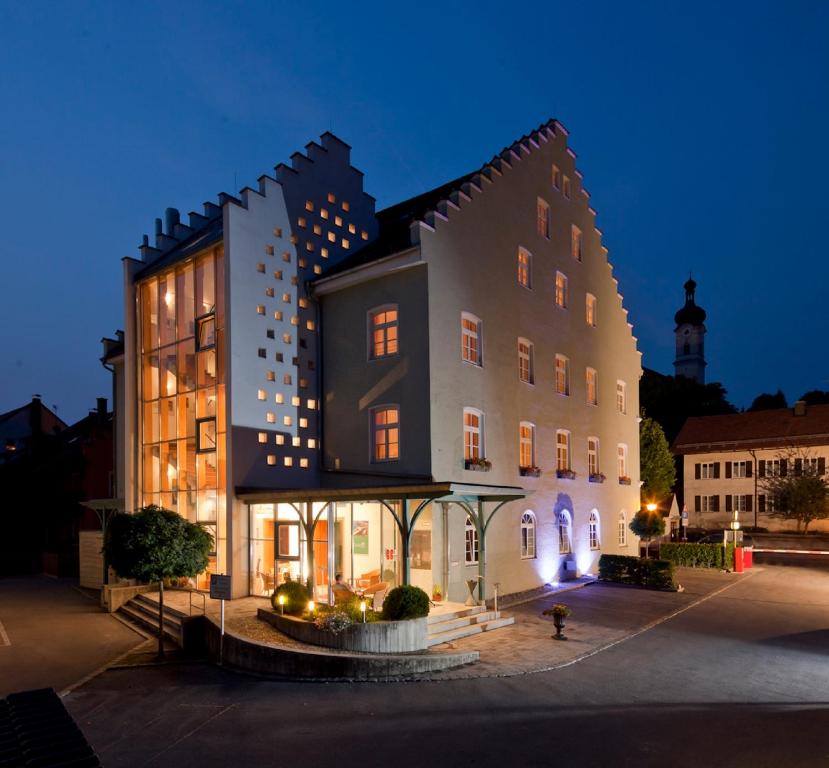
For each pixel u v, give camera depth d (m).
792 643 15.81
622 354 32.78
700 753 9.08
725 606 20.67
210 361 21.62
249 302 21.06
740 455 50.88
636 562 24.36
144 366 24.98
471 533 20.31
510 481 22.77
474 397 21.36
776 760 8.84
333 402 22.39
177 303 23.41
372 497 15.80
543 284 26.17
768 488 46.53
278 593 16.25
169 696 12.59
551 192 27.45
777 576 27.52
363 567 19.88
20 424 53.06
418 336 19.97
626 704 11.22
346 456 21.80
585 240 30.09
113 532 16.22
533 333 25.12
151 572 15.62
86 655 16.22
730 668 13.56
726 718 10.49
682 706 11.12
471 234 21.92
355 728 10.27
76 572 32.66
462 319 21.20
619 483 31.06
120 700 12.50
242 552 20.14
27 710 6.62
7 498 36.38
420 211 26.11
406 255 20.02
